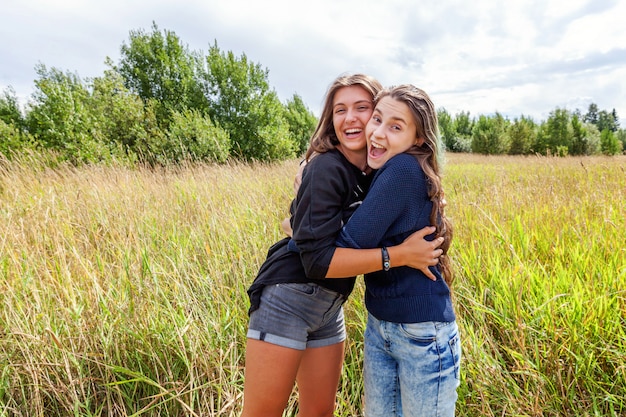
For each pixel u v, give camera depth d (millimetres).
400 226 1375
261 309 1507
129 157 11656
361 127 1505
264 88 16875
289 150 17047
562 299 2332
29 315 2406
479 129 38469
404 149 1387
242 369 2342
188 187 5727
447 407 1453
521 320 2117
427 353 1398
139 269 2840
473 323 2500
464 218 3943
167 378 2229
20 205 4410
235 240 3625
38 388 2090
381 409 1601
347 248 1334
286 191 5828
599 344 2104
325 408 1753
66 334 2338
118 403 2209
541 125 34031
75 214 4176
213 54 16609
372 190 1348
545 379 1983
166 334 2406
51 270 2883
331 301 1545
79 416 2039
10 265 2918
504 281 2510
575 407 1972
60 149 11164
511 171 8539
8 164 6301
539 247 3131
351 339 2520
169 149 12281
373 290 1488
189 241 3662
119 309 2420
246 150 16281
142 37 17016
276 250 1621
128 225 3771
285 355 1467
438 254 1395
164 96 17281
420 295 1400
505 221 3627
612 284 2342
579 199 4152
